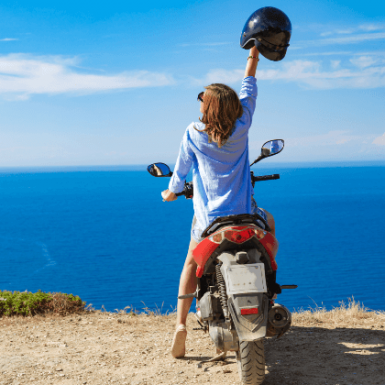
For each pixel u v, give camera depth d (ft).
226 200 10.41
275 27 10.83
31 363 12.27
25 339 14.60
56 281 399.44
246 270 9.61
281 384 10.52
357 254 536.83
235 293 9.39
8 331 15.60
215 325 10.16
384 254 536.83
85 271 450.71
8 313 17.69
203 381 10.82
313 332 14.62
